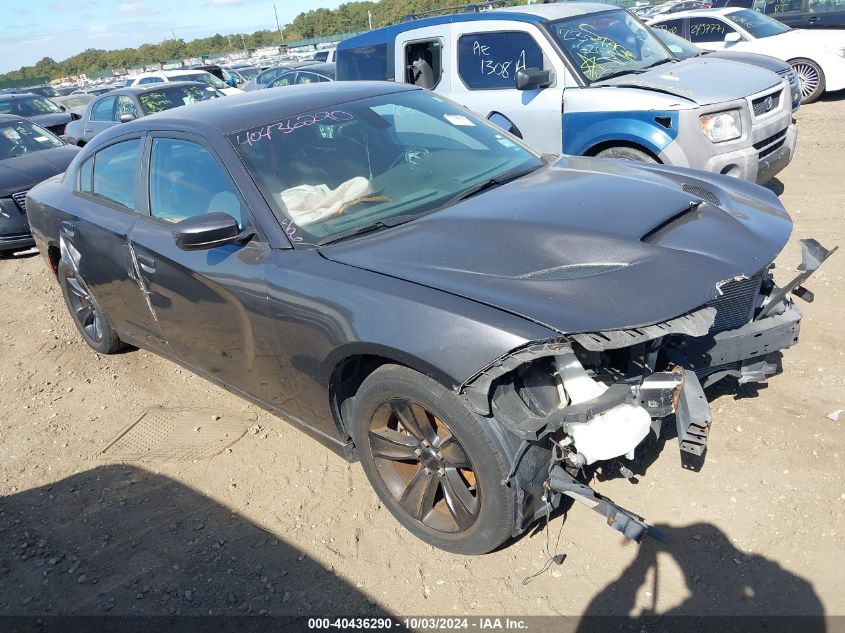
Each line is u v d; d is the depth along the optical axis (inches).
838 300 171.0
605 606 98.0
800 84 401.4
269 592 109.0
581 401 93.5
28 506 138.9
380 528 119.0
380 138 139.9
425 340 94.0
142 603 110.3
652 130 220.8
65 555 123.4
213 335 135.1
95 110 479.5
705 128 215.0
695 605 96.3
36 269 297.9
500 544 103.0
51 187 191.3
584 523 112.6
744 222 115.3
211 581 112.7
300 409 125.0
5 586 118.1
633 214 111.5
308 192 125.0
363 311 101.3
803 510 108.7
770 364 118.4
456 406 94.6
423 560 110.9
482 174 137.5
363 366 114.4
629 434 93.7
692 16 462.9
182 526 126.3
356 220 121.9
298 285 110.7
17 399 183.9
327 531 120.2
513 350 88.2
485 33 260.8
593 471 120.2
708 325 92.7
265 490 133.0
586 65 245.1
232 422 157.8
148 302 150.3
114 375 189.2
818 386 137.4
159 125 148.3
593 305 91.9
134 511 132.4
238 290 120.7
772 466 117.9
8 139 352.8
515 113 254.4
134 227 148.5
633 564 103.9
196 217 116.0
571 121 239.0
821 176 280.8
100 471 147.1
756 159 221.3
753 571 100.1
